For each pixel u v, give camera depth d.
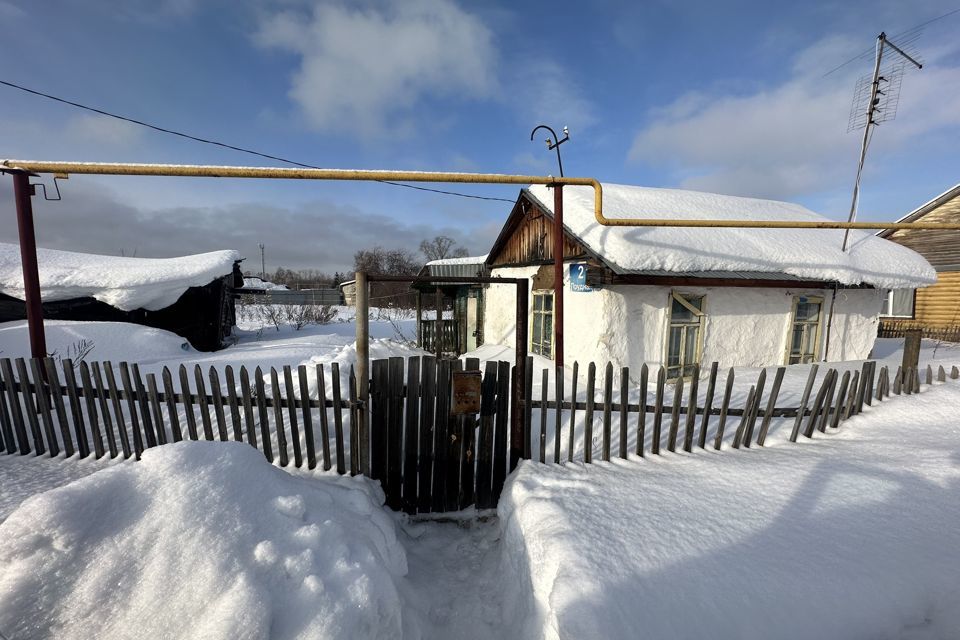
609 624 1.93
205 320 11.98
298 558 2.07
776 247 7.77
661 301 6.69
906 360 5.23
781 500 2.88
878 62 7.98
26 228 4.61
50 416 4.12
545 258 8.09
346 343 12.72
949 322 13.37
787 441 4.21
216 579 1.83
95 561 1.84
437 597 2.84
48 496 1.94
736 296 7.38
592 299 6.57
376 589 2.15
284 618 1.84
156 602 1.76
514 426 3.91
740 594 2.07
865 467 3.27
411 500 3.77
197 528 2.00
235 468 2.43
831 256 8.15
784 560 2.28
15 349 8.31
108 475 2.15
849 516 2.62
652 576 2.21
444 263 12.24
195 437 3.93
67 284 10.29
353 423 3.67
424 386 3.64
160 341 10.06
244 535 2.07
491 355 9.27
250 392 3.79
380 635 2.09
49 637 1.66
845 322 8.64
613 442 4.32
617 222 5.38
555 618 2.03
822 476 3.15
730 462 3.65
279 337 16.06
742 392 6.25
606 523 2.74
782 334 7.93
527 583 2.59
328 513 2.60
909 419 4.45
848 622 1.93
